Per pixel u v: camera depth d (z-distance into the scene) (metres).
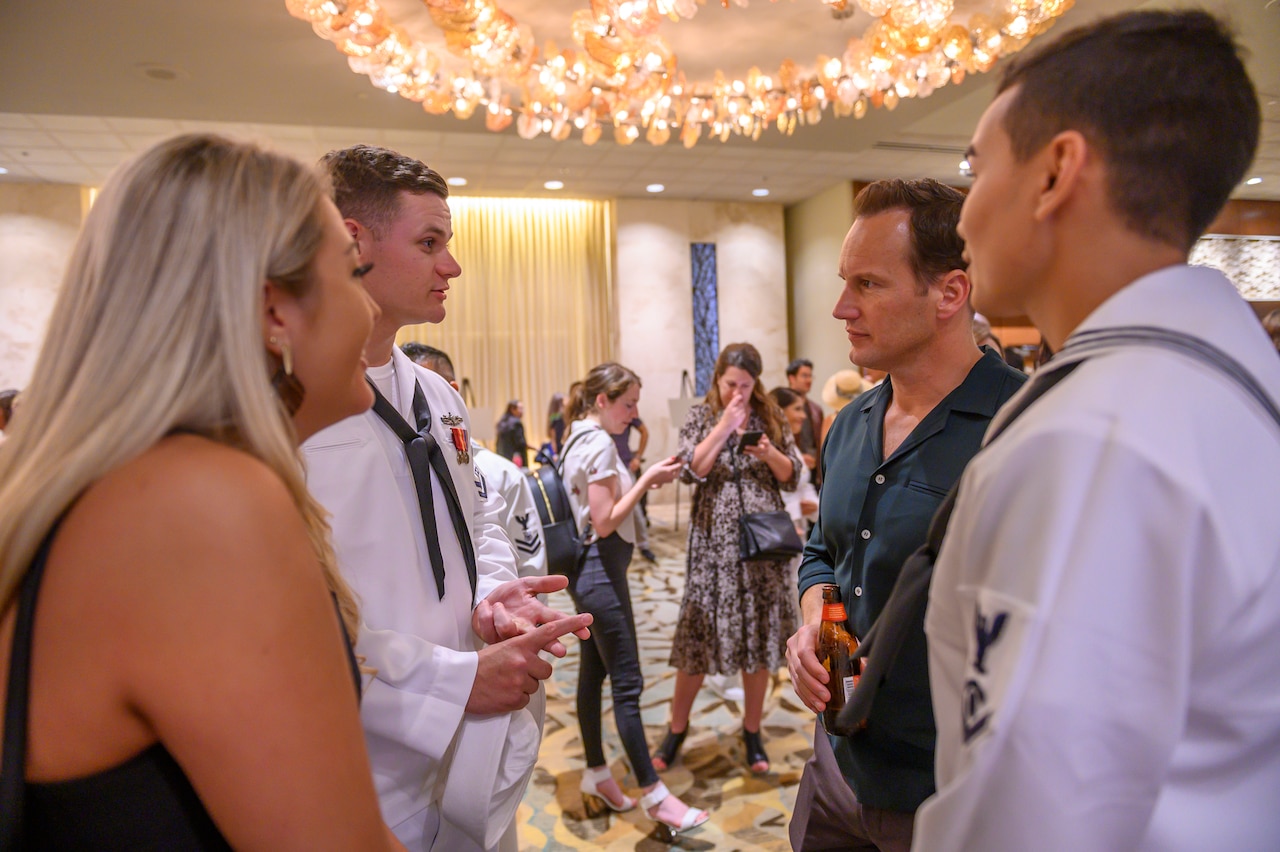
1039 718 0.49
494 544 1.57
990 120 0.67
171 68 4.88
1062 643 0.49
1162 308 0.57
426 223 1.29
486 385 10.28
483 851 1.22
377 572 1.20
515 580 1.45
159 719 0.57
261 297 0.65
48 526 0.58
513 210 10.33
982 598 0.56
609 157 8.12
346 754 0.62
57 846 0.59
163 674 0.56
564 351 10.48
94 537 0.58
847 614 1.29
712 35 4.93
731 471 2.84
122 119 6.39
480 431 6.60
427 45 4.94
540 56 4.95
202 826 0.63
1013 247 0.65
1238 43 0.61
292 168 0.70
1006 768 0.50
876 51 4.20
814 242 10.25
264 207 0.66
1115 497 0.50
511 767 1.23
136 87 5.21
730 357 2.82
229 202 0.65
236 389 0.62
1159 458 0.50
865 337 1.23
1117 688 0.48
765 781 2.86
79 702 0.58
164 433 0.61
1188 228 0.61
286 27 4.34
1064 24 4.33
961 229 0.71
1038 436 0.55
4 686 0.59
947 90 5.75
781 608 2.82
